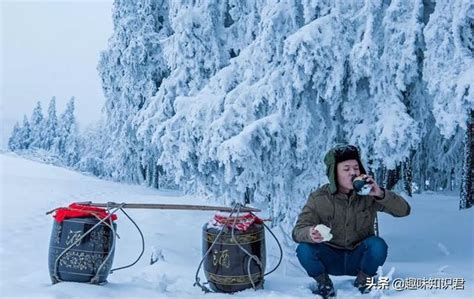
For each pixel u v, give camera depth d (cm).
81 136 6675
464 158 1038
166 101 1179
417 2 647
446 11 598
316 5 691
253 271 357
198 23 1050
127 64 2327
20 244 709
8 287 344
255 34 1007
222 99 802
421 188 1741
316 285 380
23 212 1082
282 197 743
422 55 676
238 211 361
